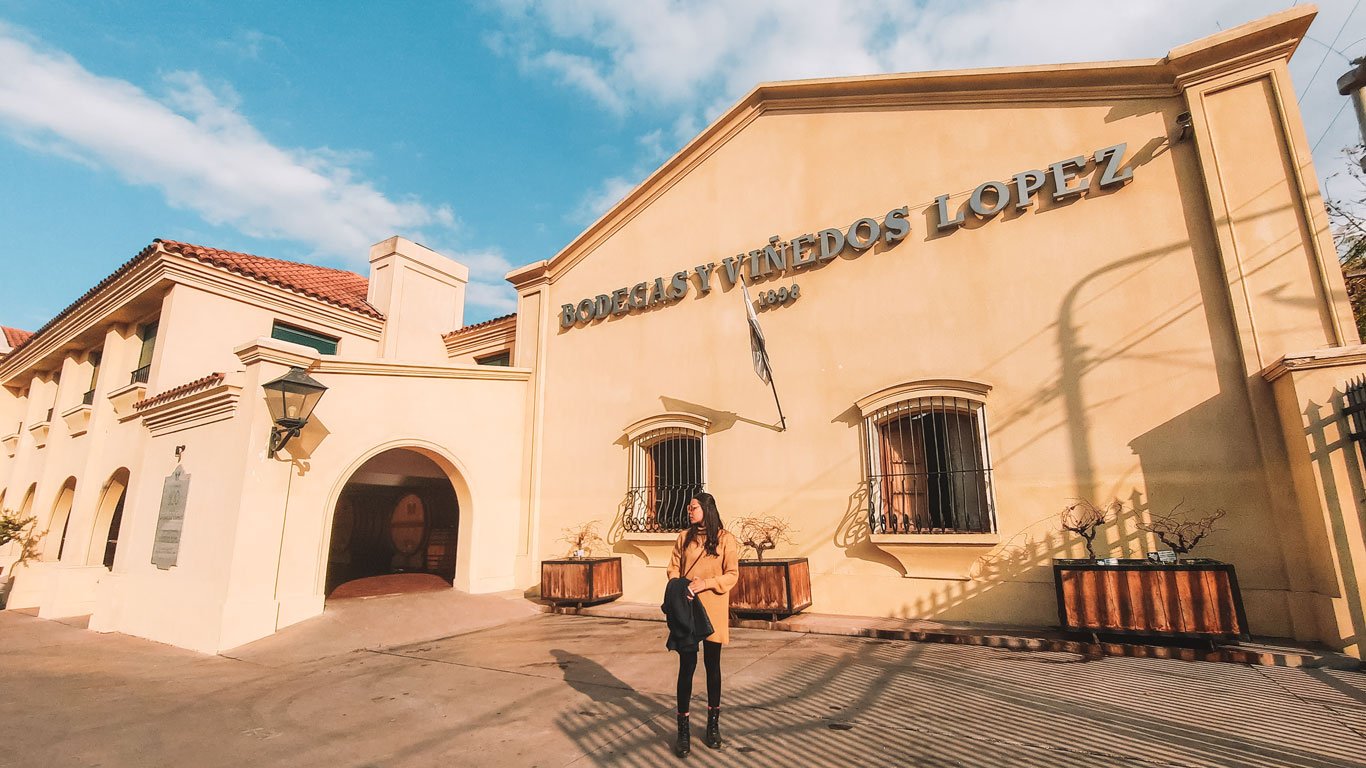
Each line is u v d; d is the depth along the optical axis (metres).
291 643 7.71
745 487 8.92
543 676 5.86
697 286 10.09
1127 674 5.01
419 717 4.89
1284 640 5.56
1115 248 7.00
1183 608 5.56
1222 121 6.64
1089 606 5.93
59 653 8.07
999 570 7.00
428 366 10.42
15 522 13.75
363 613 8.77
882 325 8.27
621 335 10.82
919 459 7.95
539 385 11.67
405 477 13.68
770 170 9.78
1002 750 3.63
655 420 9.85
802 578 7.89
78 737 4.71
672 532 9.38
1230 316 6.32
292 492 8.66
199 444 9.31
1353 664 4.87
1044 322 7.24
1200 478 6.20
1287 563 5.70
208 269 12.05
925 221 8.23
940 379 7.60
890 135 8.77
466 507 10.72
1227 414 6.18
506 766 3.81
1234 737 3.66
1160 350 6.59
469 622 8.82
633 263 11.05
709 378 9.62
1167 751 3.51
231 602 7.79
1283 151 6.33
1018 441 7.13
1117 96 7.31
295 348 8.85
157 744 4.52
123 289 12.66
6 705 5.62
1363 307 10.28
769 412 8.92
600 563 9.42
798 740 3.93
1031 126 7.78
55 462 14.63
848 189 8.97
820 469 8.37
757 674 5.50
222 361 12.19
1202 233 6.59
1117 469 6.58
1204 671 5.03
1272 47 6.50
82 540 12.41
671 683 5.38
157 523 9.73
